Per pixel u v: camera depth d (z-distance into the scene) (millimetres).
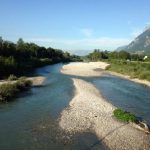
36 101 34719
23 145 20203
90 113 28969
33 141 21031
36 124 25062
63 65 114500
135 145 20875
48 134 22609
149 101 37656
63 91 42719
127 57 161375
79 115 28172
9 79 51719
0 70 56062
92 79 62844
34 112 29172
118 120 26656
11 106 31562
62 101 35062
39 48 134500
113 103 35625
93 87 48188
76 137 22156
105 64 115688
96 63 126312
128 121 26109
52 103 33750
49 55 144750
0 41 84938
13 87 39531
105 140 21672
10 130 23203
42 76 64250
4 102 33469
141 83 57375
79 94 39625
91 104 33031
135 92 45188
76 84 50250
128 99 38719
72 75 70000
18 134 22375
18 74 62750
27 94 39438
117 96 40875
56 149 19734
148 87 51750
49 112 29328
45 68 93000
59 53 170125
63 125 24953
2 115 27672
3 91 35656
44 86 47812
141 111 31703
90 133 23125
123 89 48250
